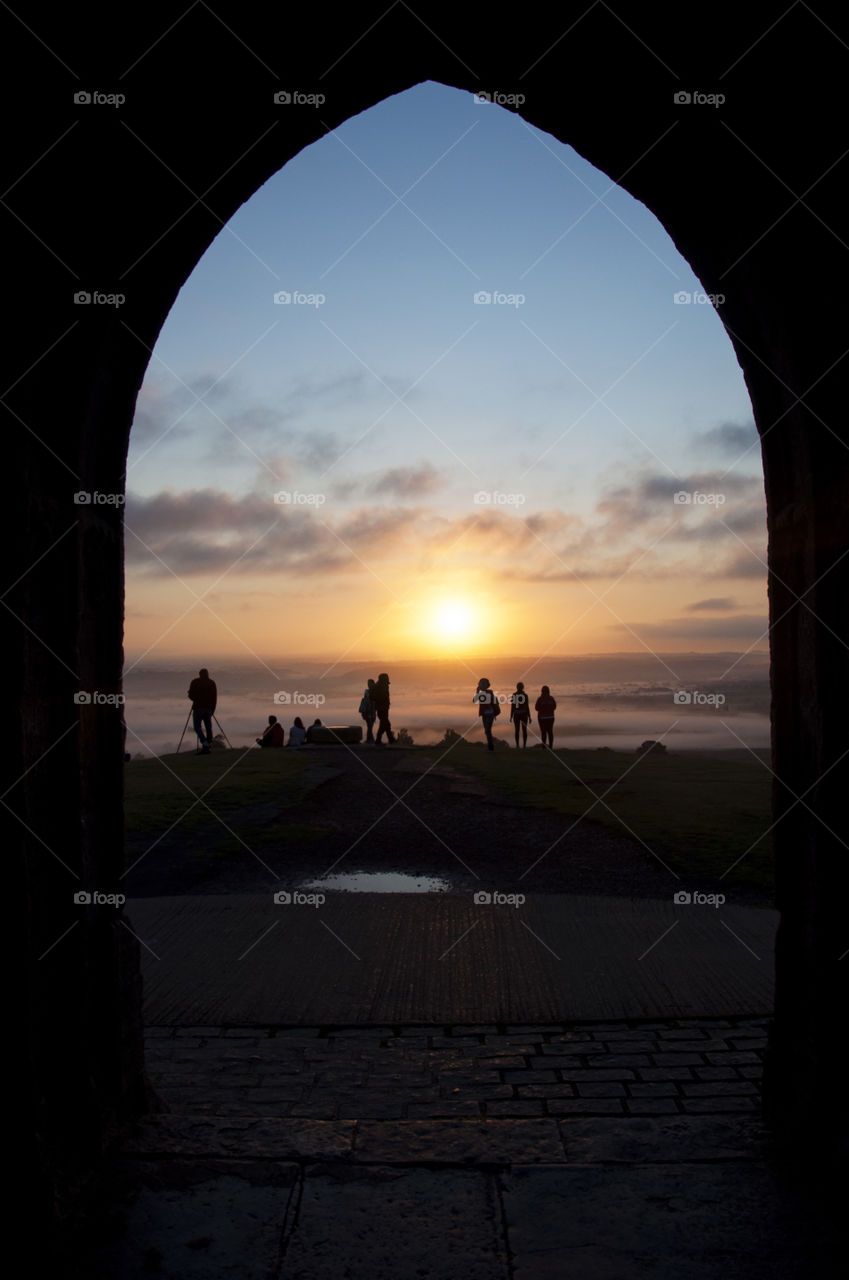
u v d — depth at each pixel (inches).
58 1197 116.3
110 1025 138.8
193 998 198.1
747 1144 137.0
